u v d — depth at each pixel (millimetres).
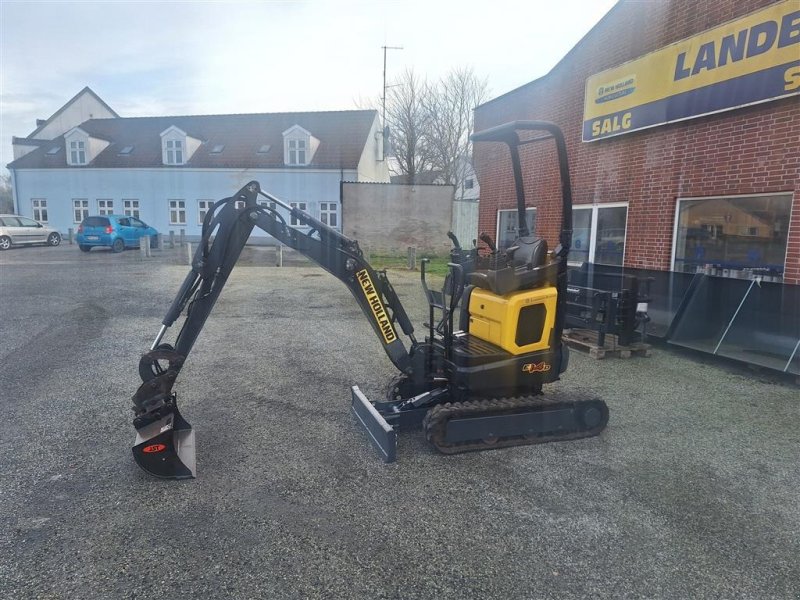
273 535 2670
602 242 8312
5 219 20656
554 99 9133
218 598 2230
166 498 3012
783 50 5652
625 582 2348
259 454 3572
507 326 3729
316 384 5027
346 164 24203
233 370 5438
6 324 7430
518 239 4176
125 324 7508
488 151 10938
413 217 17281
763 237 6023
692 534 2701
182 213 25469
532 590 2291
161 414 3383
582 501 3006
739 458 3562
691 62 6699
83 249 19266
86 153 26016
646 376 5387
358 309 8766
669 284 6793
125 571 2395
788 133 5711
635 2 7441
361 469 3367
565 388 4973
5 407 4363
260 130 26500
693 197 6828
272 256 18234
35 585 2299
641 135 7500
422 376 4047
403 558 2496
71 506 2922
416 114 23328
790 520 2832
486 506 2947
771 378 5297
